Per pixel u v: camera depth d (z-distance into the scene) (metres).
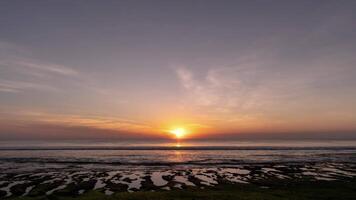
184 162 51.62
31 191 25.52
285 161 52.16
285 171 38.16
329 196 22.33
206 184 28.73
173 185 28.25
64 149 96.56
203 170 40.12
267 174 35.53
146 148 102.38
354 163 47.88
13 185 28.47
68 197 22.77
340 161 51.47
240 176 34.12
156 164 48.47
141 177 33.59
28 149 96.00
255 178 32.41
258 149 92.00
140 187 27.34
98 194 23.38
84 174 36.31
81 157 63.09
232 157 61.94
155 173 37.09
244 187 26.62
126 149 96.62
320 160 53.53
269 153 73.62
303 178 31.92
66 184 28.98
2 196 23.66
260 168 41.81
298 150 85.19
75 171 39.44
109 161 53.91
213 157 62.34
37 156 65.75
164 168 42.81
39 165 47.31
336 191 24.31
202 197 21.84
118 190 25.94
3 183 29.69
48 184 28.92
